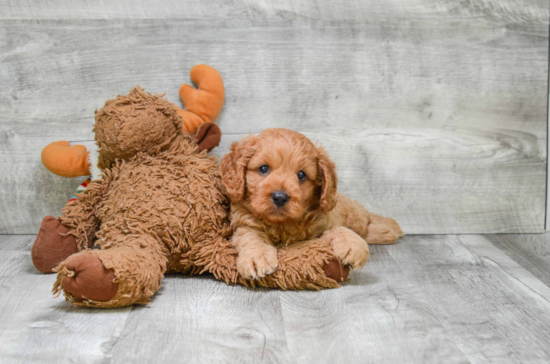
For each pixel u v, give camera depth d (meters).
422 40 0.85
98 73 0.82
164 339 0.54
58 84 0.82
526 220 0.90
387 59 0.85
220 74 0.83
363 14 0.84
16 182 0.84
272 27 0.83
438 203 0.88
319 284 0.66
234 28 0.83
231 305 0.62
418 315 0.60
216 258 0.67
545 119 0.88
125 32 0.82
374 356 0.52
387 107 0.86
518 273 0.72
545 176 0.89
